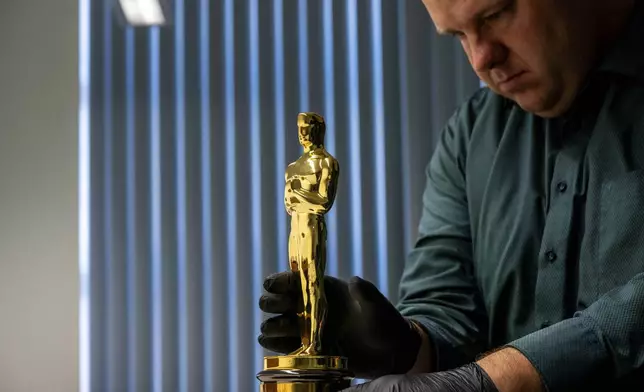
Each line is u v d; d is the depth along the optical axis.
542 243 1.27
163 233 2.99
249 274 2.95
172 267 2.97
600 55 1.28
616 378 1.01
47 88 3.09
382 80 2.97
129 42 3.06
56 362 2.97
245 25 3.02
